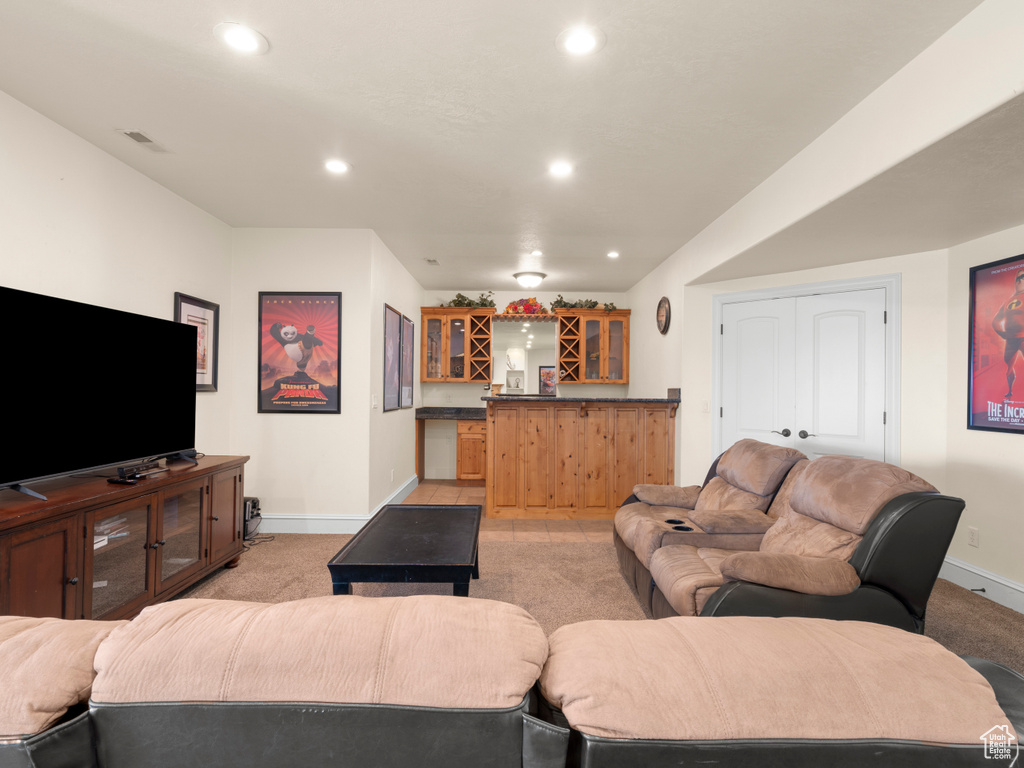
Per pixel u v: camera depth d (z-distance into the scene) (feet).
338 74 6.90
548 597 9.46
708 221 12.90
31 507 6.15
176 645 1.89
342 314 13.51
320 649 1.87
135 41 6.24
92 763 1.82
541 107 7.69
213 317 12.51
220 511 10.18
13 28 6.00
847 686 1.82
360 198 11.37
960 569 10.13
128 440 8.43
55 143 8.12
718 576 6.61
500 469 15.43
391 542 7.95
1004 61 5.30
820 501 6.88
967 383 10.23
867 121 7.32
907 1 5.49
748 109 7.68
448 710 1.79
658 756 1.72
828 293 12.75
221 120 8.09
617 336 21.84
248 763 1.82
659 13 5.70
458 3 5.58
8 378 6.47
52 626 2.05
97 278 8.98
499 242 14.88
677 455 15.24
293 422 13.42
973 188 7.63
